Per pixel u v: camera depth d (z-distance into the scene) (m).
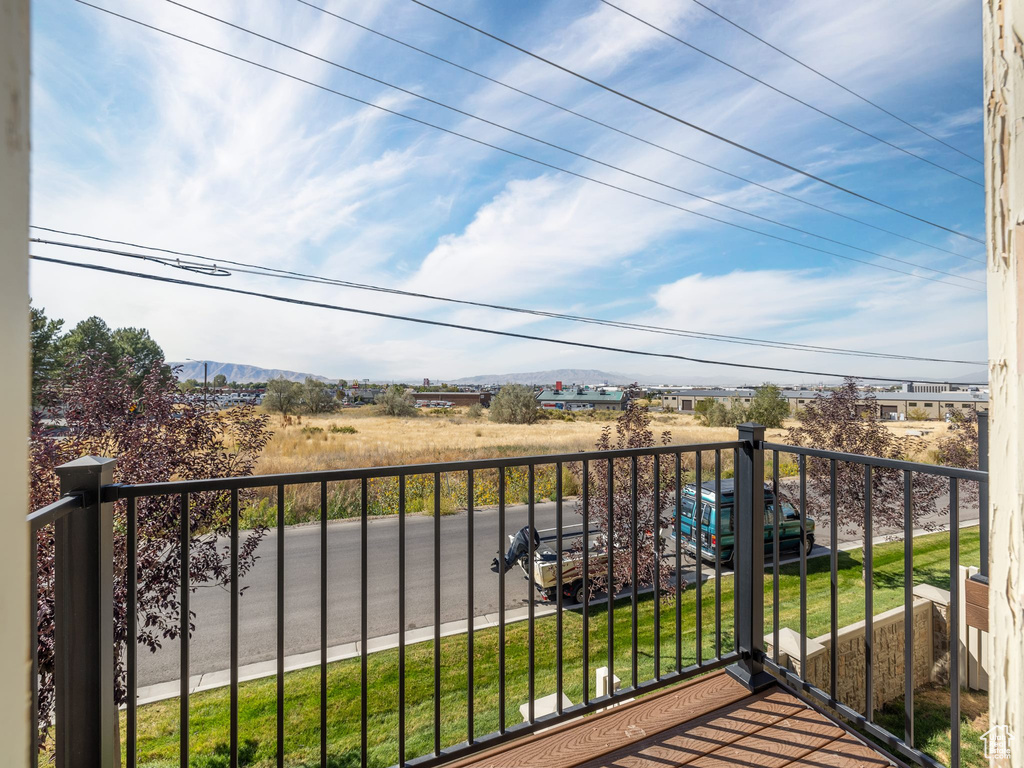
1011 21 0.51
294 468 16.81
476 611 5.98
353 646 5.16
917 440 10.34
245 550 3.89
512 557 6.34
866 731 1.62
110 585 1.21
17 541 0.32
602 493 6.02
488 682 4.33
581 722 1.69
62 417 3.53
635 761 1.51
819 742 1.58
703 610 5.83
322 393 38.41
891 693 4.22
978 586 1.38
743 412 30.72
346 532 9.60
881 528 9.87
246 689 4.31
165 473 3.50
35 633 0.87
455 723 3.74
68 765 1.13
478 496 12.57
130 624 1.22
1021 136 0.50
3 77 0.32
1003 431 0.53
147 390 3.71
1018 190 0.50
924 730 3.73
